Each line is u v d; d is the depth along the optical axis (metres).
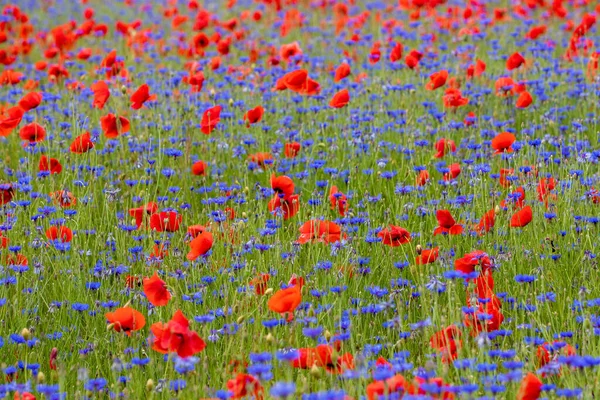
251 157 10.03
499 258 7.41
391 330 6.68
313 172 10.01
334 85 12.48
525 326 6.21
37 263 7.38
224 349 6.46
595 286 7.11
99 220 9.10
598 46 15.67
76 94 12.45
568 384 5.57
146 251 7.87
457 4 21.56
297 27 18.78
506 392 5.73
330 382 5.78
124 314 6.03
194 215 9.20
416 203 8.70
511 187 8.53
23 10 24.12
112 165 10.59
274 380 5.99
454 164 8.76
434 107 11.52
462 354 6.03
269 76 13.84
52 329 7.05
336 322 6.51
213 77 13.84
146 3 24.91
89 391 5.88
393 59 12.47
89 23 15.71
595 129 10.65
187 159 10.09
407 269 7.74
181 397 5.79
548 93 12.72
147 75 14.23
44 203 9.12
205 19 17.09
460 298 7.08
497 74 13.82
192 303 7.09
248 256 7.86
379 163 9.27
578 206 8.36
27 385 5.60
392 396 4.96
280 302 5.77
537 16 20.27
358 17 18.00
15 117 9.14
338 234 7.32
